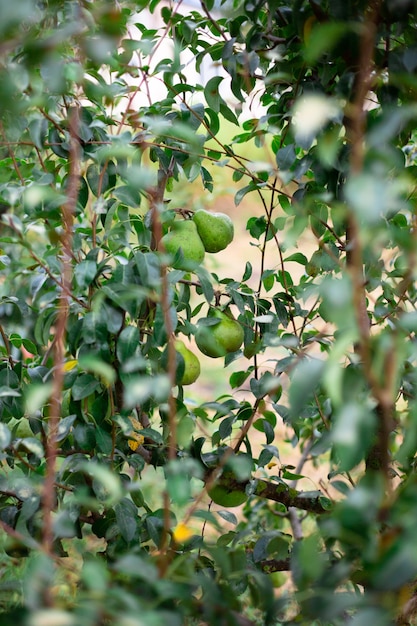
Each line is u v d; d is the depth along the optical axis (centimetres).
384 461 126
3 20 107
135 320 184
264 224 229
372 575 105
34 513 177
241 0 203
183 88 215
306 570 121
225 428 214
